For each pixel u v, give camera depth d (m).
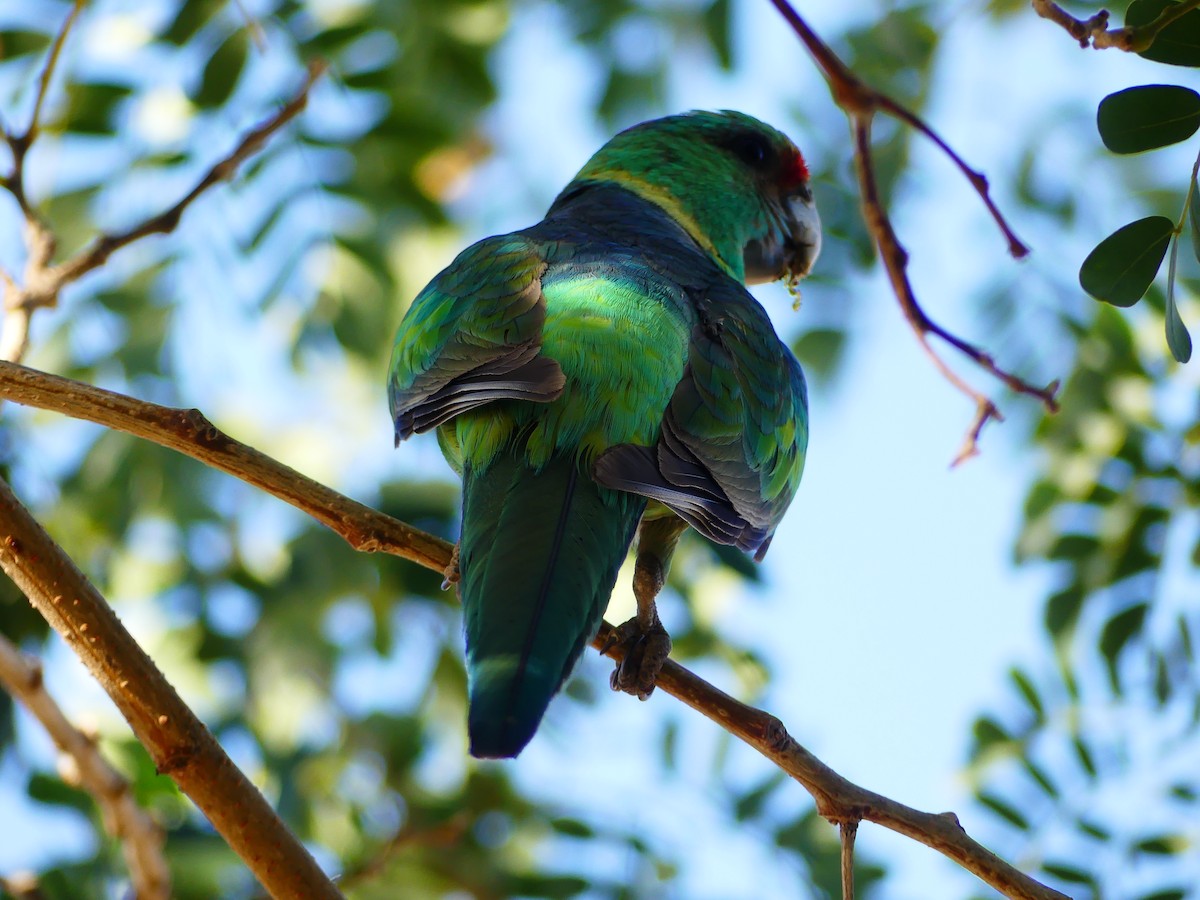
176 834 9.82
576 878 10.17
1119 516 10.31
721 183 10.08
